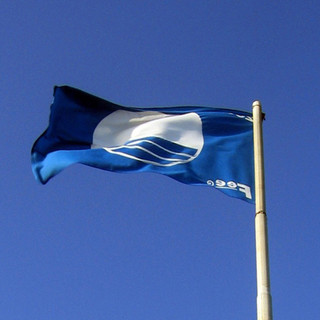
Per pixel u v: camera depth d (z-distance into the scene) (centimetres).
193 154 1981
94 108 2033
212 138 2017
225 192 1919
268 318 1528
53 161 1942
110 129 2022
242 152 1991
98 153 1964
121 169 1942
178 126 2031
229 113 2062
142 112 2058
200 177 1942
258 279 1595
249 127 2044
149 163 1959
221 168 1958
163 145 1995
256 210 1725
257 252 1644
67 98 2003
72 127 1995
